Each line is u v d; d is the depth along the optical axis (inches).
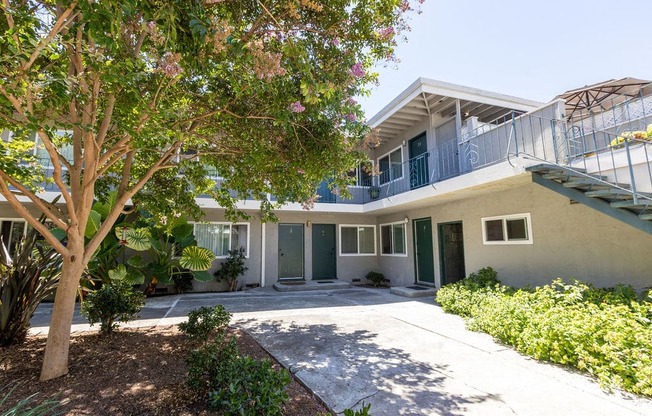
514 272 297.6
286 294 398.0
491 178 267.7
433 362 166.9
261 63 119.8
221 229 442.6
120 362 159.0
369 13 161.5
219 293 407.8
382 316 270.8
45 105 102.7
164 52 112.0
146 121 133.1
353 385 139.9
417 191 363.6
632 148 216.4
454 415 115.8
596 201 202.7
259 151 184.5
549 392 133.5
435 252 399.2
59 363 141.2
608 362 145.1
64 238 315.3
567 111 371.9
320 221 498.0
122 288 213.2
